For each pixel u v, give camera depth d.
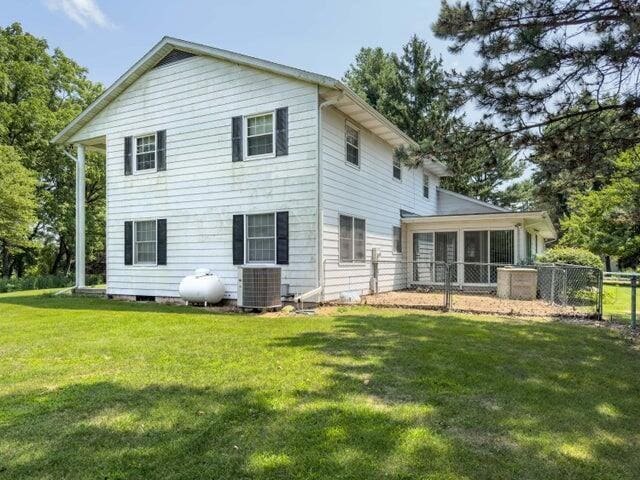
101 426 3.07
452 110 6.82
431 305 9.89
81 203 13.77
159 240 11.91
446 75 6.66
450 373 4.43
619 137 6.14
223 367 4.59
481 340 6.08
